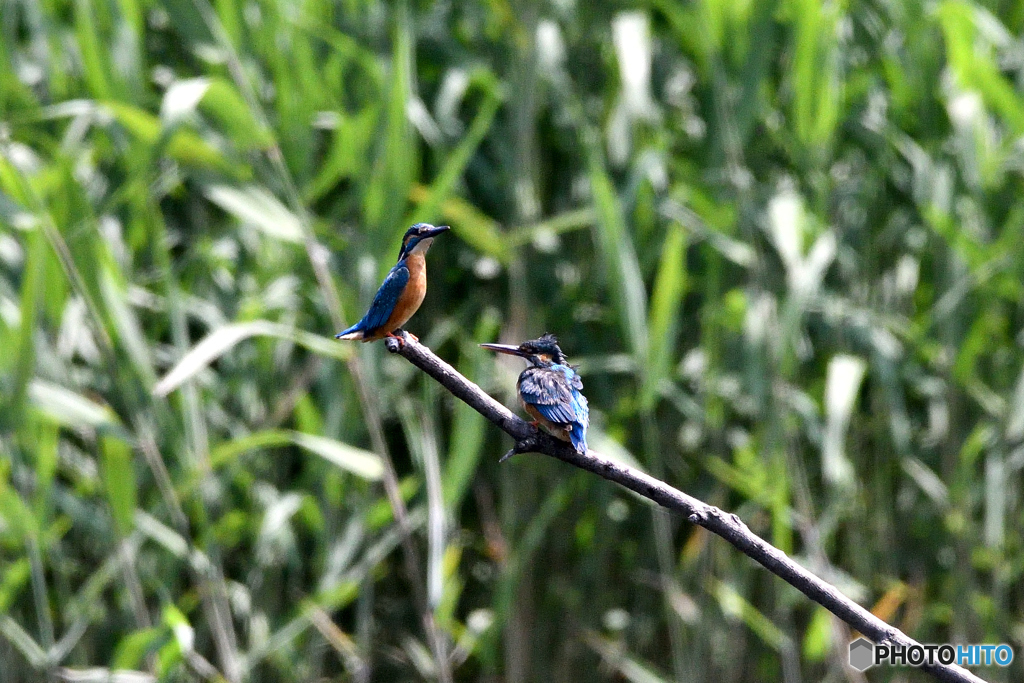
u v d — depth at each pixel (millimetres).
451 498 9117
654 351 9406
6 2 10312
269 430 9812
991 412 11070
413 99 10609
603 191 9133
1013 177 11344
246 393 10773
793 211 9727
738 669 11453
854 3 11430
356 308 9594
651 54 11484
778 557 4359
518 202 10641
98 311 8922
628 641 12281
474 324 11594
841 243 11352
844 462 11094
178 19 9023
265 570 11375
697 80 11578
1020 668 12102
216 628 9250
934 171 10719
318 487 10961
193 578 10508
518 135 10617
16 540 9398
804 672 12328
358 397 10055
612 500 11531
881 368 10891
